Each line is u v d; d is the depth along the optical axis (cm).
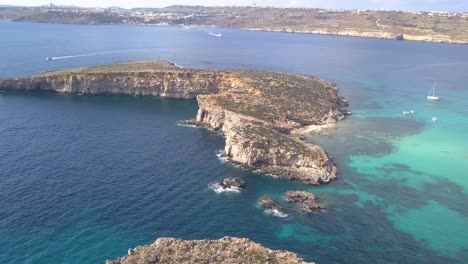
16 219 8444
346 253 7994
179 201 9525
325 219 9150
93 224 8406
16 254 7419
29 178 10250
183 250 6675
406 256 8012
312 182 10869
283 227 8744
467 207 10038
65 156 11762
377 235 8650
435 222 9281
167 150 12662
